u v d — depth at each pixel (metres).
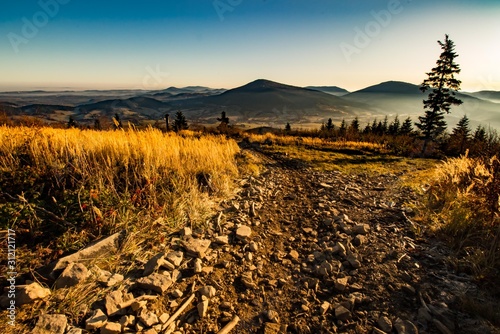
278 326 2.52
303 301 2.84
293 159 12.46
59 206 3.68
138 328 2.31
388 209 5.45
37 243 3.12
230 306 2.74
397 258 3.54
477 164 5.83
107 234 3.51
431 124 25.44
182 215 4.49
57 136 5.93
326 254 3.75
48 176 4.40
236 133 27.59
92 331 2.21
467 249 3.58
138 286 2.80
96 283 2.71
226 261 3.50
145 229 3.84
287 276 3.30
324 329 2.48
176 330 2.40
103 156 5.47
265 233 4.45
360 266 3.42
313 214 5.32
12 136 5.37
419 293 2.84
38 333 2.07
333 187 7.50
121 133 7.43
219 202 5.56
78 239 3.24
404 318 2.53
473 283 2.93
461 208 4.36
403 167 12.03
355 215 5.24
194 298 2.82
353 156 14.86
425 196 6.26
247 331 2.47
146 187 4.79
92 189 4.07
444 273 3.16
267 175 8.61
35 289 2.41
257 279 3.22
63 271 2.67
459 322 2.41
